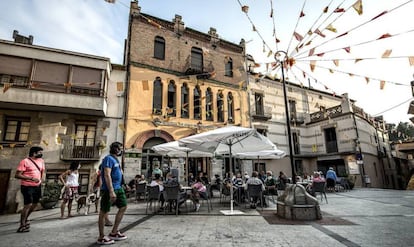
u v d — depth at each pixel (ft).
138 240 13.20
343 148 58.70
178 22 53.31
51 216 22.71
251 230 15.38
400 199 31.27
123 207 13.57
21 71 34.78
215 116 52.54
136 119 42.83
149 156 43.98
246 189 26.58
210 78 54.08
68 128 37.81
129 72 44.42
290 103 68.18
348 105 58.85
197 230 15.51
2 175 33.27
